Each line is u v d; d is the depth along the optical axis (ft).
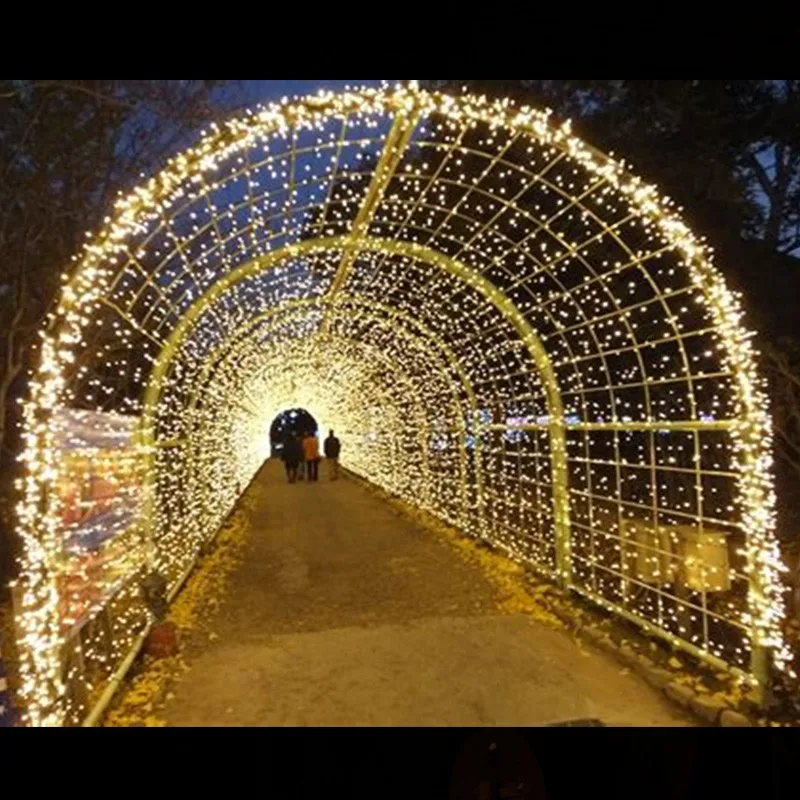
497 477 35.55
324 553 37.42
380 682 18.66
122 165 38.14
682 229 16.98
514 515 33.86
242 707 17.33
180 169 15.87
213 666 20.24
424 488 48.75
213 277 26.43
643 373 20.71
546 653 20.36
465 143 33.27
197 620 24.85
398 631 22.88
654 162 36.45
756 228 41.65
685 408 35.55
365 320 47.14
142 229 16.88
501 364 32.68
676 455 36.29
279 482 85.92
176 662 20.33
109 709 16.93
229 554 37.99
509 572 29.58
